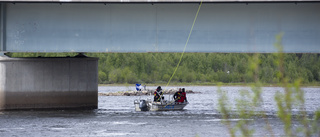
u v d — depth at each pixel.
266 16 75.88
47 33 77.44
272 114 95.12
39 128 73.31
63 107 100.69
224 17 76.38
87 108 103.38
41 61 98.94
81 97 102.19
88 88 103.06
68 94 100.94
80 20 77.44
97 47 77.38
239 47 76.25
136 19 77.12
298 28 75.62
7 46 77.25
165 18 76.94
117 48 77.38
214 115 93.94
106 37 77.38
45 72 99.31
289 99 22.52
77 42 77.44
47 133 68.56
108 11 77.38
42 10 77.44
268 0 71.88
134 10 77.12
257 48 75.94
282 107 22.80
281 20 75.88
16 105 98.00
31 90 98.56
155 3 74.31
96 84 105.00
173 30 76.94
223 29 76.38
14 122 79.94
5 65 97.44
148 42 77.12
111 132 69.69
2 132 69.25
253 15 76.12
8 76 97.62
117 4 76.75
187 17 76.75
